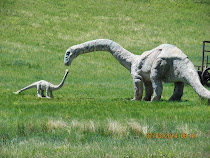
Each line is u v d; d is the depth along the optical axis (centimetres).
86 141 2370
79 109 3494
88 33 10662
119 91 5506
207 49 10175
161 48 4144
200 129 2691
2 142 2320
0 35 9544
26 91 5072
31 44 9250
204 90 3803
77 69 7781
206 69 5384
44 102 4006
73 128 2623
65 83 6406
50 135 2509
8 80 6297
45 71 7419
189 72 3894
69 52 4431
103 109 3512
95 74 7544
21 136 2498
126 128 2578
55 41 9756
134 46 10062
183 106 3712
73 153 2131
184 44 10600
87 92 5284
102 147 2230
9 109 3506
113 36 10662
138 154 2114
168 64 4034
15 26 10344
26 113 3269
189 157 2091
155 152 2150
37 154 2109
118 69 8050
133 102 4034
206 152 2169
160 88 4119
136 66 4281
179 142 2366
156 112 3338
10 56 8106
